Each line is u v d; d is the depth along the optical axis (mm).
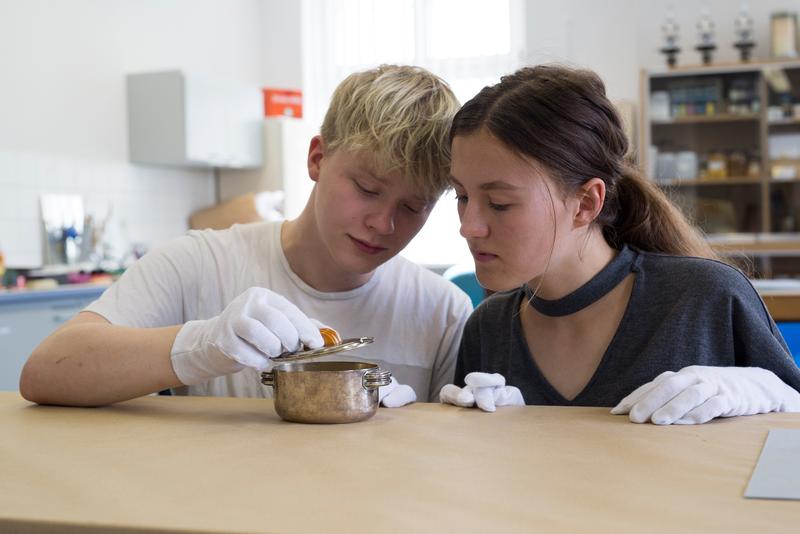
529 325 1527
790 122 6371
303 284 1684
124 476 848
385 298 1725
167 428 1089
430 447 959
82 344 1257
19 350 4078
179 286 1671
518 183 1237
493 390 1233
